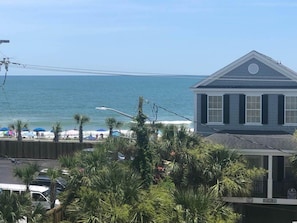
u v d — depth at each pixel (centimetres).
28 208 1761
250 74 3127
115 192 1791
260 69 3114
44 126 9344
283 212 2833
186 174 2466
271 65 3102
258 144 2780
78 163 2161
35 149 4878
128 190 1780
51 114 11500
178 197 1811
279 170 2909
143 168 2325
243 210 2841
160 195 1819
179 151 2539
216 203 1994
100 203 1755
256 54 3098
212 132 3175
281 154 2738
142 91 18100
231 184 2414
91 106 13250
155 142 2619
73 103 13962
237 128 3156
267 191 2745
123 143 2641
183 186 2412
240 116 3145
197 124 3197
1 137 5378
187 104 14025
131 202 1766
